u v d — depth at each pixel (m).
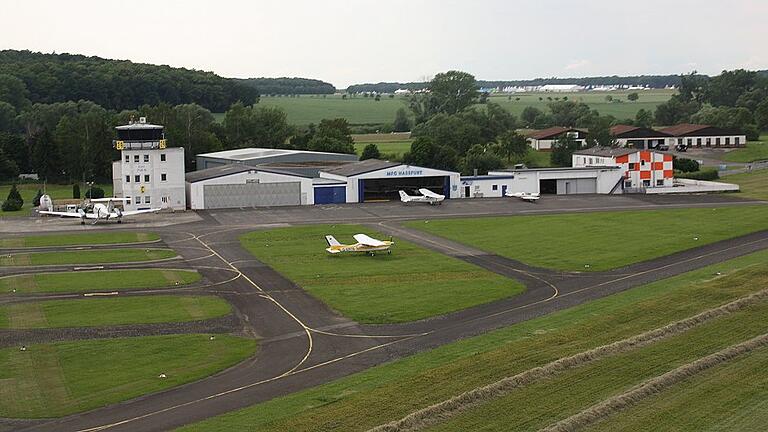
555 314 60.44
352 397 43.62
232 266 80.38
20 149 175.50
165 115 199.25
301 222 109.44
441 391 43.81
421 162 170.12
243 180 126.44
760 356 47.12
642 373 45.09
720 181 153.12
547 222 106.44
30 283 73.19
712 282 67.94
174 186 124.38
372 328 58.31
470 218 111.25
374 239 90.19
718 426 37.66
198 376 48.50
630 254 83.94
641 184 141.38
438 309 63.19
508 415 39.84
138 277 75.62
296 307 64.50
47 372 49.41
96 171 171.00
